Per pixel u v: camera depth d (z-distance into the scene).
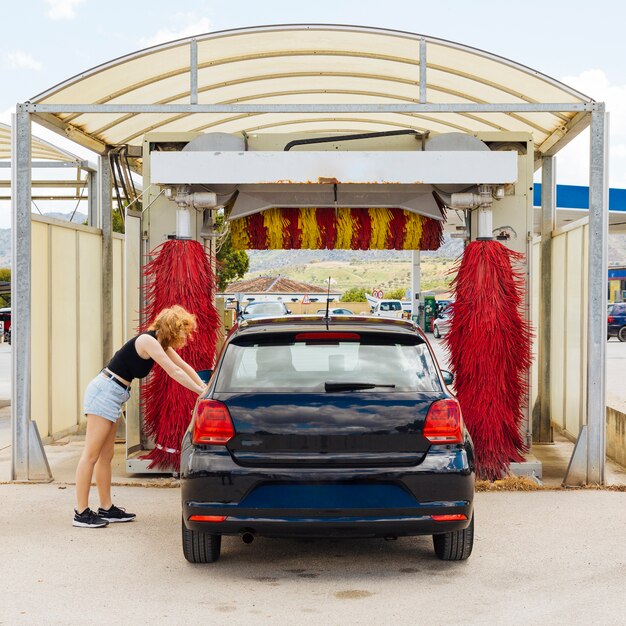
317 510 4.81
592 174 7.79
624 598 4.75
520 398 8.24
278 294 55.47
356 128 11.23
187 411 8.12
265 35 7.64
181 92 9.17
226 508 4.84
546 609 4.57
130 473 8.37
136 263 8.77
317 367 5.14
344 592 4.88
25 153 8.02
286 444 4.88
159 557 5.61
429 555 5.64
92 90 8.42
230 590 4.92
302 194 8.91
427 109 7.69
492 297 7.96
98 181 11.09
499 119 9.66
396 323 5.62
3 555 5.65
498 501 7.22
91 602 4.71
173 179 7.79
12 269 8.01
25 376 8.03
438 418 4.95
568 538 6.02
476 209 8.58
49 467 8.35
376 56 8.16
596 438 7.77
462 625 4.34
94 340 11.14
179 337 6.41
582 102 7.82
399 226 9.26
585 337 9.09
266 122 10.76
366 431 4.89
